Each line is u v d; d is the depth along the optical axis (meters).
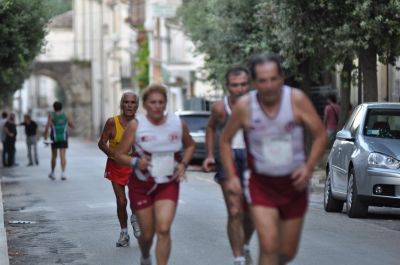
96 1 183.88
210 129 21.75
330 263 24.59
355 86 64.31
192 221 34.44
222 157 17.00
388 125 35.66
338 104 68.56
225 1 62.31
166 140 20.44
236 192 16.91
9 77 66.56
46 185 55.59
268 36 55.66
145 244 21.23
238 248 21.31
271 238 16.56
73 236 31.66
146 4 129.00
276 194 16.78
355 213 34.94
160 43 116.06
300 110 16.45
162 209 20.25
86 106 192.38
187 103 108.50
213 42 67.19
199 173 64.81
